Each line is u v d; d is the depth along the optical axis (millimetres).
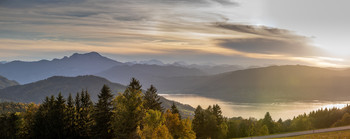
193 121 95312
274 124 124812
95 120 59938
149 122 49406
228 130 108750
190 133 67688
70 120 65812
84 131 64875
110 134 58625
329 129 68938
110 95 60625
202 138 93188
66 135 63875
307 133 62219
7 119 66812
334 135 50281
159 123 50625
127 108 47938
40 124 63781
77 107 67188
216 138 93938
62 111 65188
